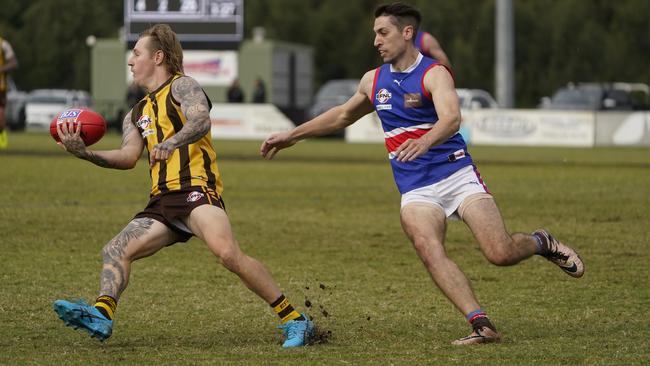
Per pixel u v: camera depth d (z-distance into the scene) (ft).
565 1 591.78
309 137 67.05
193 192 60.23
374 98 64.64
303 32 647.15
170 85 61.52
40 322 67.41
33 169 192.44
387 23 62.90
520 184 177.27
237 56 428.97
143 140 62.80
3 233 107.86
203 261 93.25
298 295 78.74
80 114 60.80
